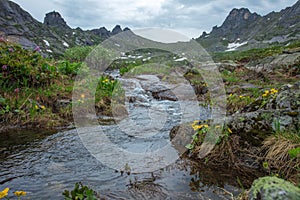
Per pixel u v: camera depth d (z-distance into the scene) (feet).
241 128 10.80
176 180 8.55
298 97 10.58
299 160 8.20
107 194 7.47
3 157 9.93
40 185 7.84
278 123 9.75
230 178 8.63
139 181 8.43
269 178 5.89
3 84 16.65
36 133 13.20
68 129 14.26
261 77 32.09
